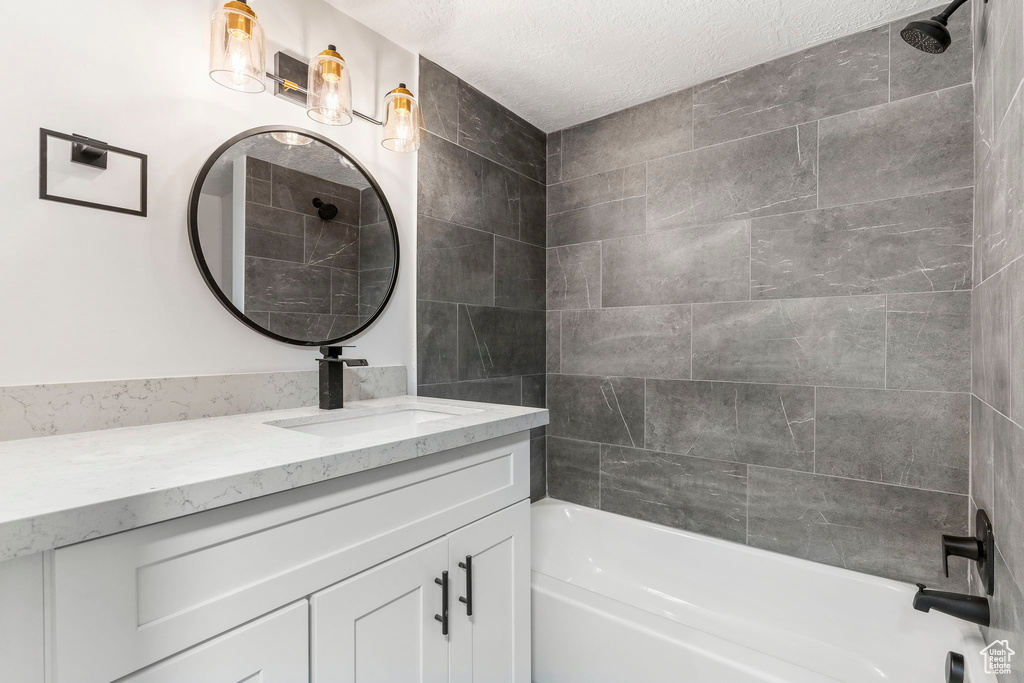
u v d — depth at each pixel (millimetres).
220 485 682
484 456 1189
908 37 1217
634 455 2146
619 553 2000
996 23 1086
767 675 1102
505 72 1918
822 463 1721
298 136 1436
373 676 915
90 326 1051
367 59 1627
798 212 1761
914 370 1560
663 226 2068
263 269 1342
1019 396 853
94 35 1060
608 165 2230
